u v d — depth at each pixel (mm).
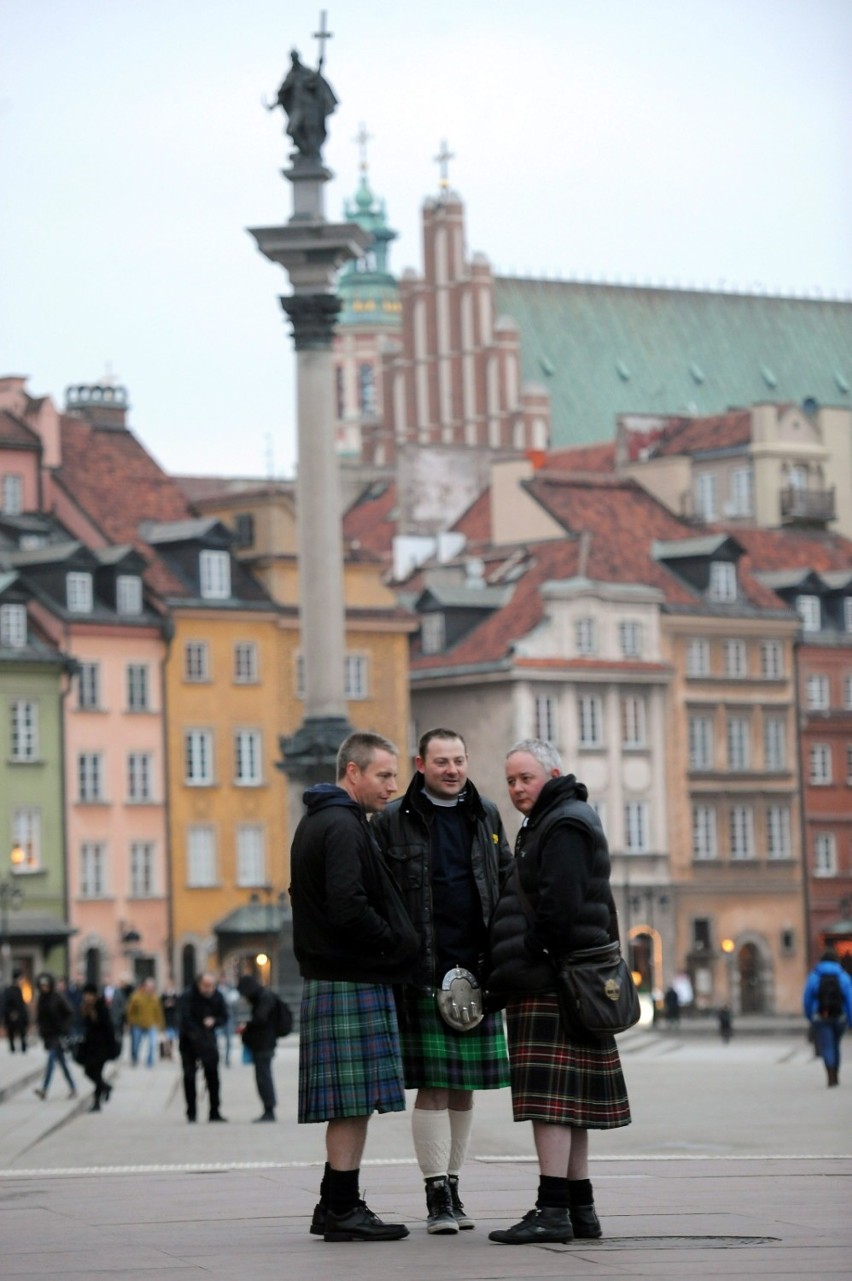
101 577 105688
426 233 172000
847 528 140250
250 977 41062
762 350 175500
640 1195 19891
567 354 169875
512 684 113812
